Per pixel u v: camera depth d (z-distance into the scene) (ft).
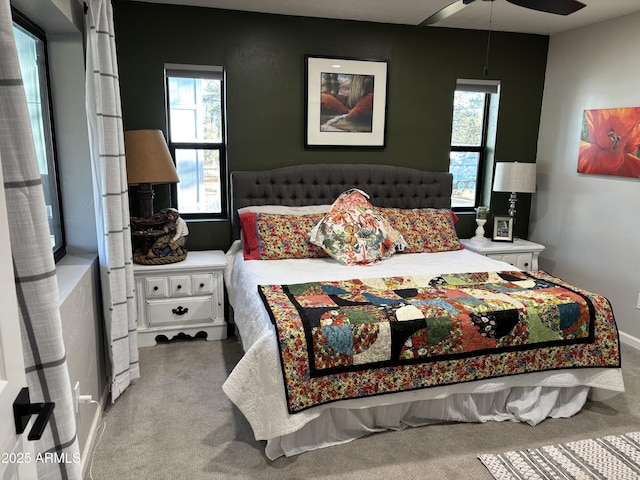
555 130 13.64
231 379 6.77
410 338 7.18
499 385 7.77
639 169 10.99
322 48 12.33
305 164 12.75
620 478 6.74
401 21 12.47
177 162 12.47
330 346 6.88
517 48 13.62
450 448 7.35
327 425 7.34
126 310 8.64
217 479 6.60
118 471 6.72
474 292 8.45
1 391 2.74
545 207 14.15
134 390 8.98
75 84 8.29
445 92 13.41
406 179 13.24
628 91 11.25
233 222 12.20
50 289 3.76
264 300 7.90
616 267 11.80
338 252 10.56
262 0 10.82
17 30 6.89
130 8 11.10
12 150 3.48
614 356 8.13
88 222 8.75
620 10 10.90
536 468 6.91
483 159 14.64
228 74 11.88
